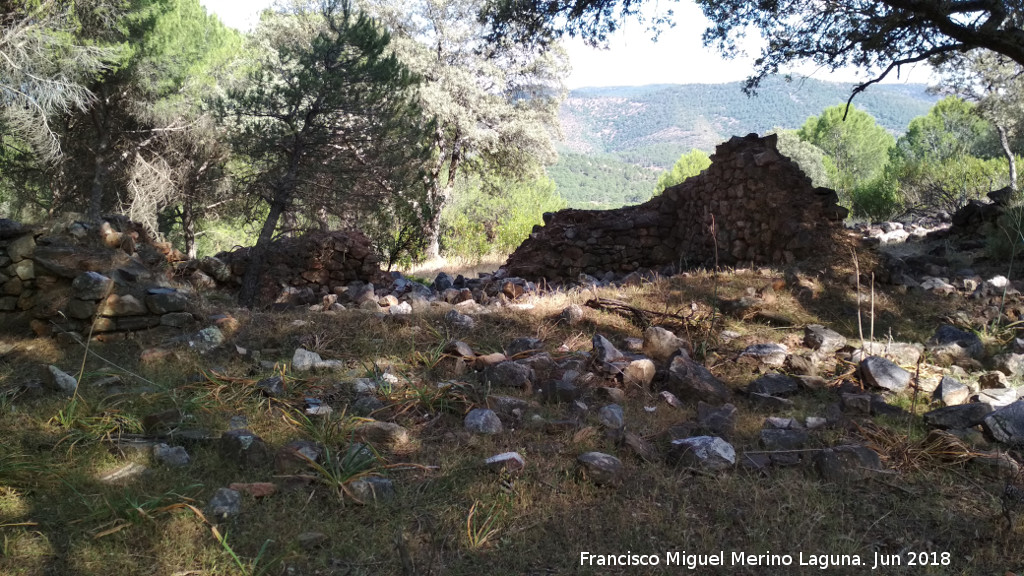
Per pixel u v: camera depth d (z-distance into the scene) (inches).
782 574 118.7
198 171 801.6
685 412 194.9
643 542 126.9
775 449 167.6
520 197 1310.3
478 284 441.1
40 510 127.9
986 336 276.5
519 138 1223.5
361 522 130.7
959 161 1062.4
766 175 411.8
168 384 196.1
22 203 802.8
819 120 2496.3
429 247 1075.3
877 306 308.8
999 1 432.5
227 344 236.8
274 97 554.9
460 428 176.4
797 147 1995.6
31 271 248.1
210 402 181.9
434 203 1075.9
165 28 717.3
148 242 400.8
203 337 233.6
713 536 129.6
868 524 136.4
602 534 129.4
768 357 239.3
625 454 162.6
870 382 219.6
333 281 459.8
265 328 253.6
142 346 231.0
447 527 129.0
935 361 250.2
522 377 205.2
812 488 147.9
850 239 371.6
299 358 216.4
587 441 167.2
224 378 198.1
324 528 125.9
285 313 274.2
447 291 359.9
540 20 558.3
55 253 249.0
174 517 124.8
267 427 170.6
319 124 554.3
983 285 346.3
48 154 679.1
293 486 140.2
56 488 135.2
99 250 262.2
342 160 561.0
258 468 148.8
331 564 116.9
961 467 161.9
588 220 539.5
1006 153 1095.6
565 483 145.9
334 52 549.0
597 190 7480.3
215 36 906.1
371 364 223.0
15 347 226.7
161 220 967.0
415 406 187.5
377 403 187.5
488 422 173.6
